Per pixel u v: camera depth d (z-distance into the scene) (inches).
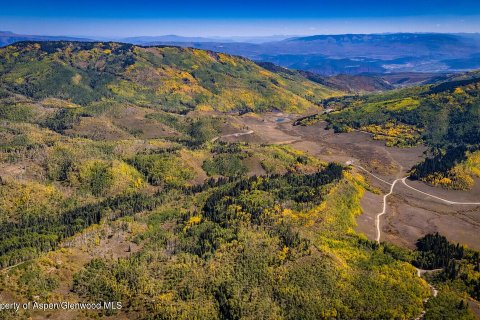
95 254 5644.7
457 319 4771.2
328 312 4749.0
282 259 5462.6
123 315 4633.4
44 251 5777.6
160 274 5305.1
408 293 5137.8
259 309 4712.1
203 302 4859.7
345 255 5816.9
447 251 6353.3
